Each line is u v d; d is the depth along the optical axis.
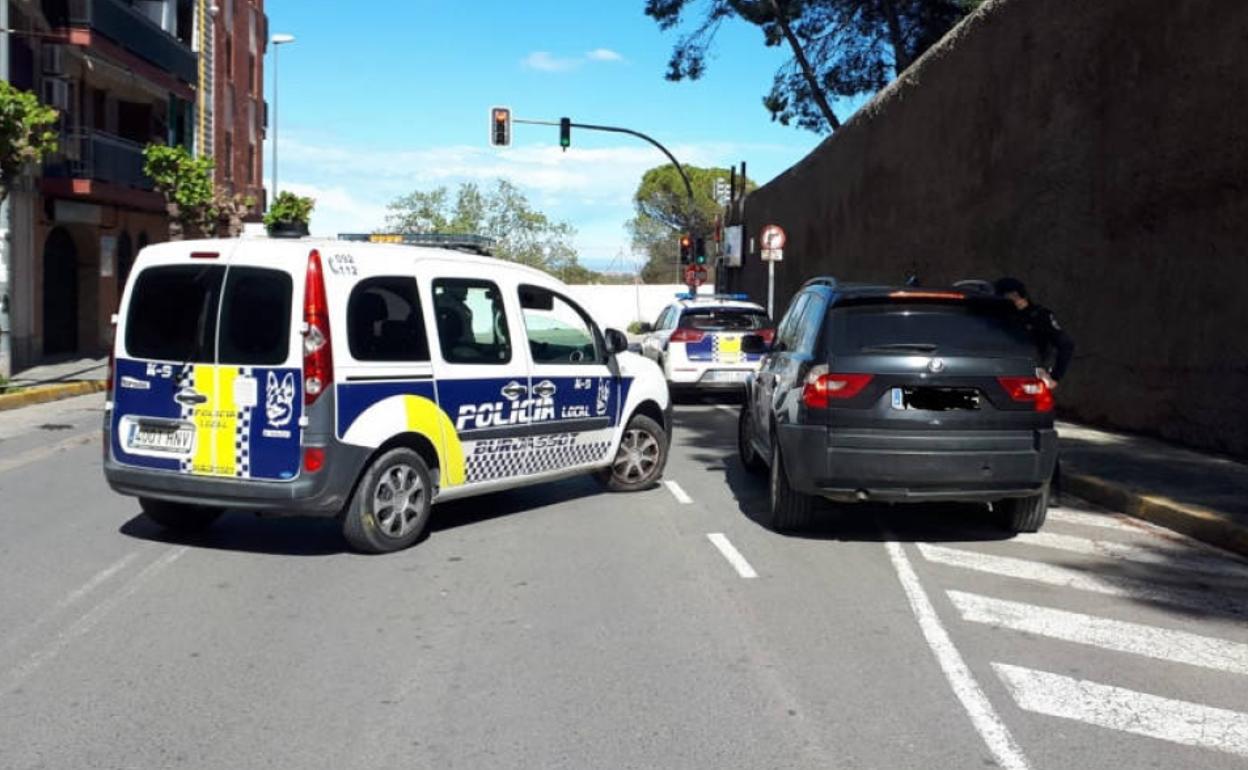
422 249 8.42
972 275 18.20
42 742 4.63
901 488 8.07
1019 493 8.16
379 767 4.40
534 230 63.94
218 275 7.68
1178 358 12.61
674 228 79.00
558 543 8.40
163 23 31.06
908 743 4.68
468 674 5.48
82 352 27.56
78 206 25.66
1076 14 14.59
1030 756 4.56
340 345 7.55
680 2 34.12
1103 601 6.95
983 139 17.70
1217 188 11.74
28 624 6.26
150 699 5.12
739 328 18.28
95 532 8.61
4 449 13.19
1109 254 14.01
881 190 23.36
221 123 37.97
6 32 19.98
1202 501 9.38
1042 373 8.21
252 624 6.28
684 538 8.62
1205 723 4.94
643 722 4.88
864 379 8.03
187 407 7.67
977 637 6.15
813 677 5.47
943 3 31.94
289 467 7.46
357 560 7.77
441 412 8.28
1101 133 14.09
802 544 8.45
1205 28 11.84
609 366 10.08
